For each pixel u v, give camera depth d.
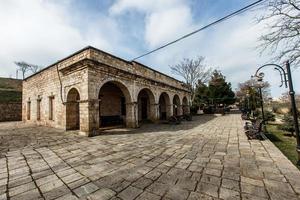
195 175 3.68
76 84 9.59
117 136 8.55
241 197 2.79
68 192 3.05
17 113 21.48
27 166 4.37
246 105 26.08
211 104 33.41
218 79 33.44
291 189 3.02
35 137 8.30
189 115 18.16
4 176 3.77
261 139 7.28
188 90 24.98
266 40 6.86
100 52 9.72
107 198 2.83
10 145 6.65
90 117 8.68
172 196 2.85
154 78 15.85
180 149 5.90
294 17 6.23
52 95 12.09
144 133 9.49
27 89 16.67
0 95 22.81
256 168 4.03
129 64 12.27
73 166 4.34
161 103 20.66
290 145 6.43
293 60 6.49
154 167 4.20
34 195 2.96
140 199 2.78
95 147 6.28
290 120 8.83
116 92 15.16
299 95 23.84
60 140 7.57
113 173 3.86
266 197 2.78
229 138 7.82
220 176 3.61
